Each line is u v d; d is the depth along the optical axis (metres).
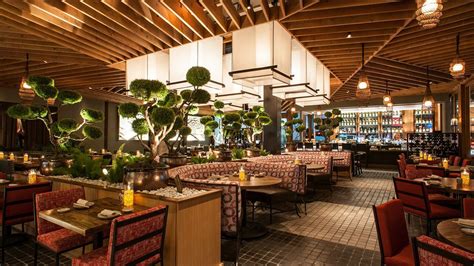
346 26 5.15
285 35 5.15
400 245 2.48
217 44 5.91
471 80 9.02
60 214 2.59
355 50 6.30
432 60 7.07
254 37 4.95
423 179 4.35
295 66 6.07
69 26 5.11
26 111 4.62
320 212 5.51
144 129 3.41
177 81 5.98
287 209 5.73
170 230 2.67
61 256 3.50
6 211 3.27
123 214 2.56
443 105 13.32
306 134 18.17
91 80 9.83
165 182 3.21
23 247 3.72
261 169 5.76
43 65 8.00
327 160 7.70
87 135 4.66
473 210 2.67
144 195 2.90
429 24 2.92
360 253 3.61
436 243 1.48
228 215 3.39
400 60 7.09
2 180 4.05
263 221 4.95
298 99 7.68
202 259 2.93
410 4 4.27
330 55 6.60
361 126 16.20
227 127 7.34
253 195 5.00
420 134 10.85
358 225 4.71
